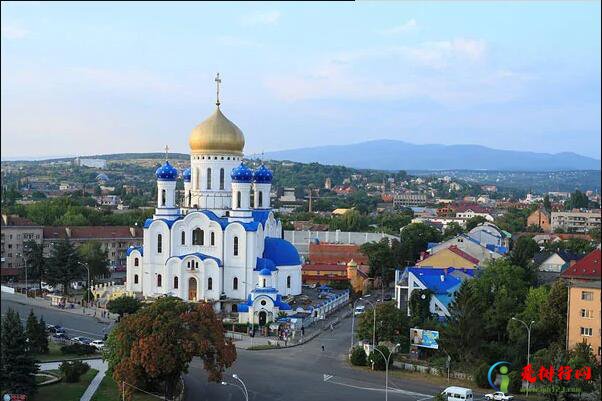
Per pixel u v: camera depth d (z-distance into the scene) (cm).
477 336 15538
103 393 14125
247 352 17675
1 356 13475
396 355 16925
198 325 13538
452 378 15450
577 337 15162
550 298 16212
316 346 18412
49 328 19525
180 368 13438
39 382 14700
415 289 19675
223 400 13812
